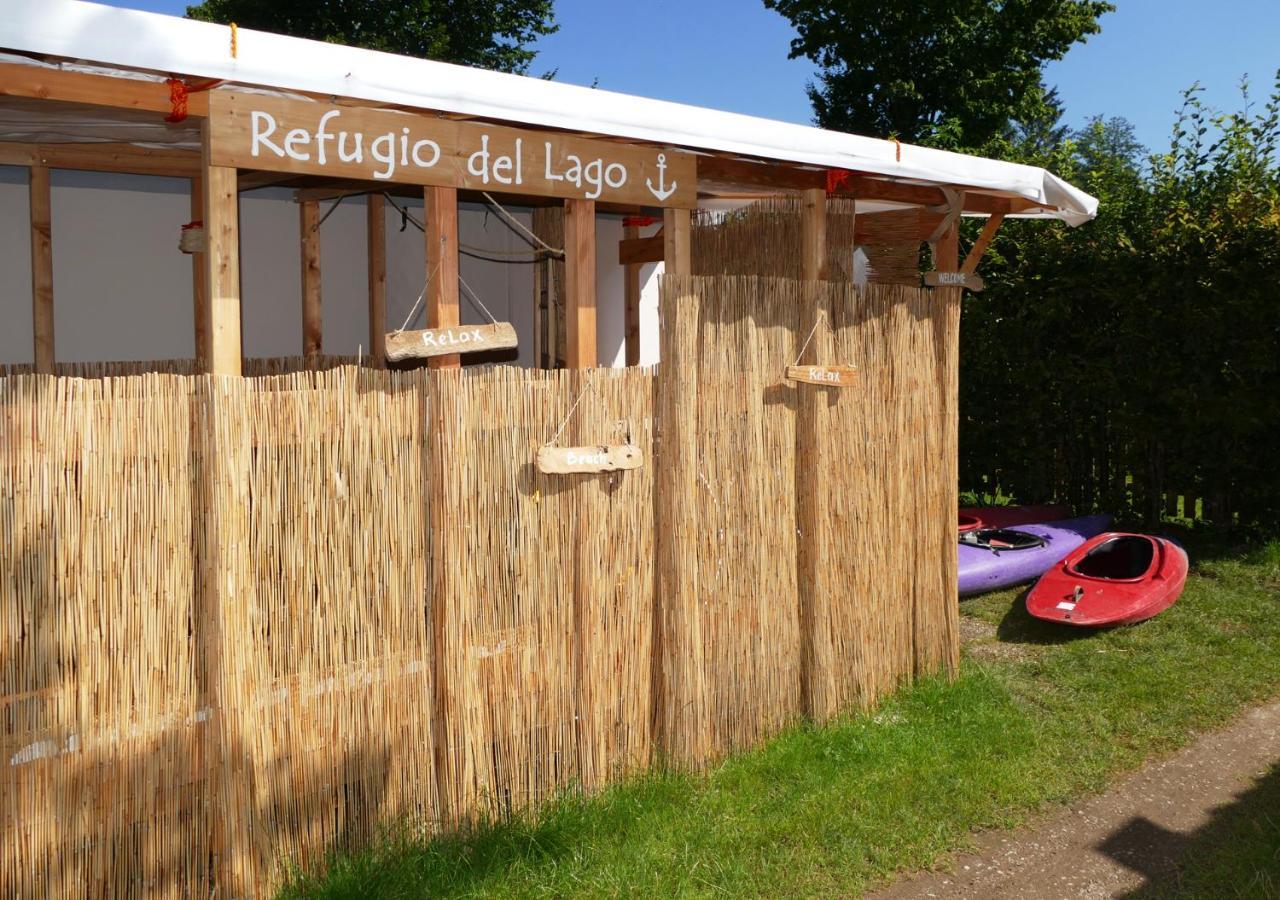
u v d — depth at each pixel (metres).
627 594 5.25
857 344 6.30
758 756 5.70
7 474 3.53
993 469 12.86
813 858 4.82
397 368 8.38
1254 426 10.34
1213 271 10.38
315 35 22.48
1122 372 11.32
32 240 6.56
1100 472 11.90
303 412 4.16
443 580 4.58
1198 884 4.77
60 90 3.65
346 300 9.56
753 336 5.69
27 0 3.25
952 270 7.32
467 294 10.16
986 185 6.57
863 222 7.76
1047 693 7.03
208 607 3.97
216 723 3.99
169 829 3.94
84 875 3.76
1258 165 10.77
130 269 8.50
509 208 9.66
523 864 4.50
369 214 8.41
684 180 5.39
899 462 6.63
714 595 5.55
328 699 4.29
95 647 3.75
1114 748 6.16
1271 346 10.14
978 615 8.91
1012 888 4.74
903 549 6.71
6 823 3.58
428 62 4.14
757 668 5.82
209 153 3.88
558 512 4.98
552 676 4.99
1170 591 8.66
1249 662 7.57
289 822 4.21
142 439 3.81
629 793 5.16
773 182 6.02
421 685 4.57
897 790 5.45
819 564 6.04
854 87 25.23
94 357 8.37
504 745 4.84
